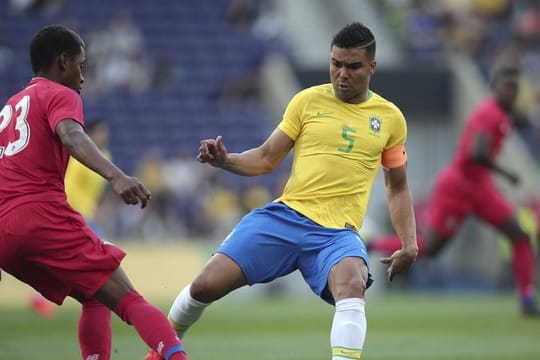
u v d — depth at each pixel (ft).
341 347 67.97
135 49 278.05
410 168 297.74
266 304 195.42
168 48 292.61
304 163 74.74
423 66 299.58
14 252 66.08
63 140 64.75
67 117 65.21
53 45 69.31
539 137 293.23
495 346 116.47
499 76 150.20
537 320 150.61
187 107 277.85
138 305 66.85
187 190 248.93
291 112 75.97
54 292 68.03
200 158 72.84
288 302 203.92
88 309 72.08
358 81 73.82
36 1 283.18
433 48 316.19
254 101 289.12
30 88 68.59
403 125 76.33
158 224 231.30
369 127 74.69
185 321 74.33
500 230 153.99
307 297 225.15
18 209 65.82
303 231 73.20
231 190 249.34
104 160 63.72
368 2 331.16
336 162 73.87
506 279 255.50
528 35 323.16
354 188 74.13
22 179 66.49
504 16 332.39
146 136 269.03
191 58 291.99
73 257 66.13
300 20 318.04
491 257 261.85
